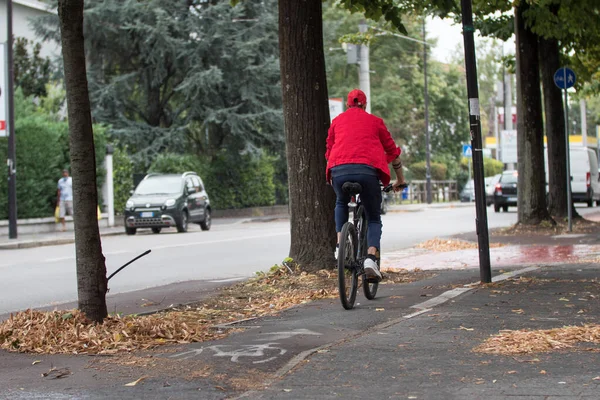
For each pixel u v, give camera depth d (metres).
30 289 12.49
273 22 39.59
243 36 39.19
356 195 8.95
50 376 5.75
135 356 6.29
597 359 5.63
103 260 7.48
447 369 5.53
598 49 24.05
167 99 40.75
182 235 26.45
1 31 39.91
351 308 8.37
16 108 30.58
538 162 20.44
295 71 10.94
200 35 38.06
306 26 10.91
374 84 60.62
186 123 39.16
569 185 19.67
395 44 61.16
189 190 29.72
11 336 6.98
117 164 33.50
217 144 42.34
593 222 22.34
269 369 5.74
